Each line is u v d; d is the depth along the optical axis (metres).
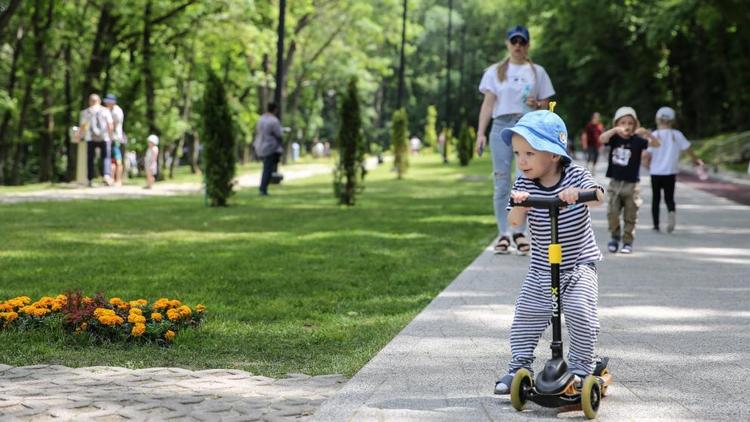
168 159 60.34
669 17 50.41
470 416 5.76
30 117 46.38
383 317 9.32
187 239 16.62
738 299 10.30
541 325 6.31
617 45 69.88
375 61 72.50
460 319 9.02
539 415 5.81
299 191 32.16
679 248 15.29
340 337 8.27
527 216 6.26
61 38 41.84
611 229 14.82
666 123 17.59
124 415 5.62
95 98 33.41
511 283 11.32
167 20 42.03
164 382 6.56
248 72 54.22
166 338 7.92
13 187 33.75
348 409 5.86
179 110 51.47
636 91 70.50
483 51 123.00
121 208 24.00
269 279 11.73
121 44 45.53
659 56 68.88
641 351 7.72
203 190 32.47
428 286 11.32
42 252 14.49
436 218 21.33
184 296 10.30
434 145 94.75
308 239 16.62
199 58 47.50
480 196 30.11
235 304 9.94
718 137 57.03
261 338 8.25
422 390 6.38
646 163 17.47
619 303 10.05
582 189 5.88
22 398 6.02
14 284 11.05
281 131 29.83
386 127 115.31
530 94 14.32
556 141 6.05
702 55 66.12
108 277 11.73
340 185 25.61
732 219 20.41
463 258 14.06
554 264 5.93
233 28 43.03
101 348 7.75
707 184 34.28
